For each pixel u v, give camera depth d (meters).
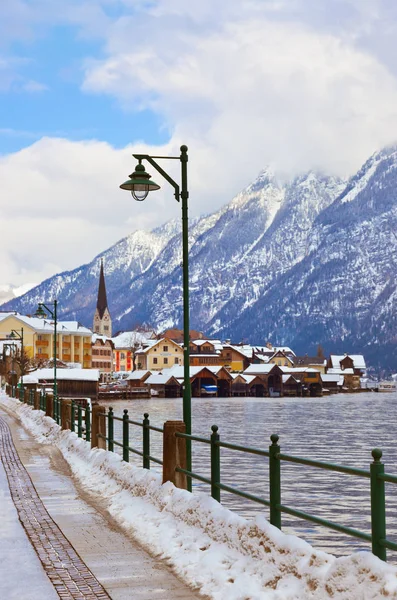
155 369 196.38
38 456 22.80
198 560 8.98
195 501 10.56
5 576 8.77
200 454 41.72
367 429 74.69
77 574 8.84
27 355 137.00
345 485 30.22
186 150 15.62
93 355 188.00
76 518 12.42
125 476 14.69
